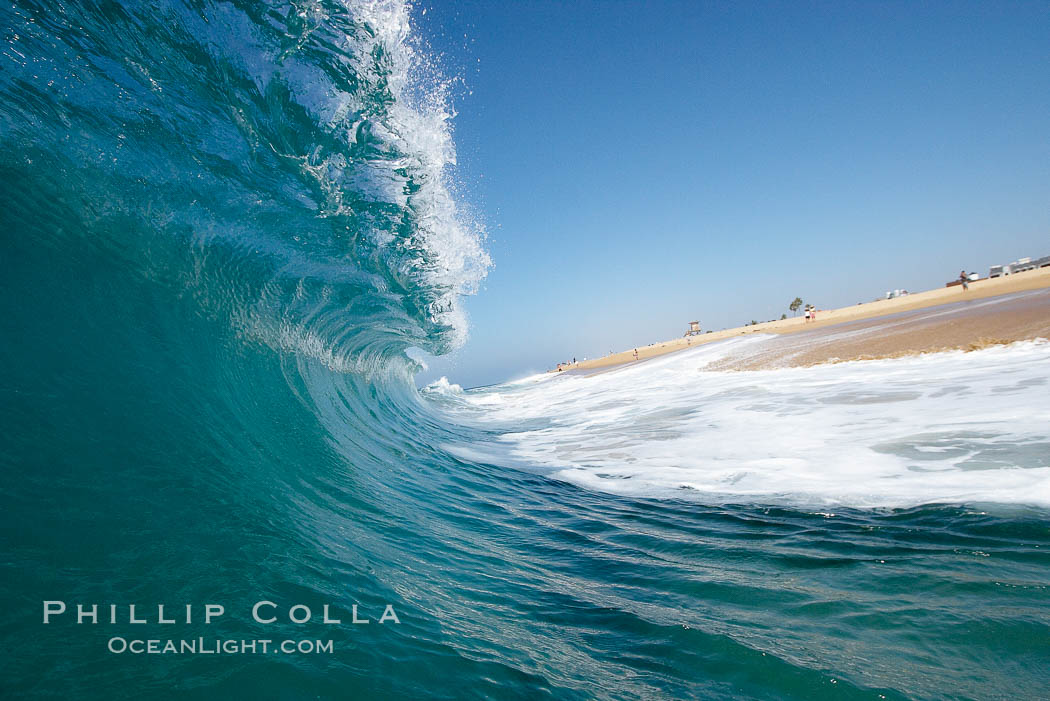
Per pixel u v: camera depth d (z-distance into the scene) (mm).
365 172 5551
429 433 11391
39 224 3561
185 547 2678
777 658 2363
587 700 2070
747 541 4074
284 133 4555
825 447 6867
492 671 2223
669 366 27750
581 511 5430
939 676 2162
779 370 16922
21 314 3271
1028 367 10031
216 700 1743
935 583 2990
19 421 2811
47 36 3225
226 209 4930
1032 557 3209
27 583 2047
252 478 3910
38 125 3490
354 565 3143
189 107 3977
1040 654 2246
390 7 4352
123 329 3877
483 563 3820
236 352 5336
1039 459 5160
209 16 3564
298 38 3965
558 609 3059
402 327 11742
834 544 3797
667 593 3242
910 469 5449
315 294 7312
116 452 3104
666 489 6047
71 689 1663
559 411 17625
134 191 4180
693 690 2158
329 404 7598
